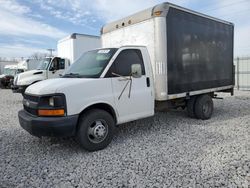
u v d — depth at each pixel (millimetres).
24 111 4543
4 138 5262
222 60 7375
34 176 3395
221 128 5715
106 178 3270
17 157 4129
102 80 4387
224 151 4105
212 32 6816
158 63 5227
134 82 4887
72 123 3934
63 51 13812
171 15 5367
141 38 5566
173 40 5453
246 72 16953
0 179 3314
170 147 4410
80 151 4363
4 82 21297
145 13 5418
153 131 5586
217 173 3287
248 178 3121
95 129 4309
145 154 4098
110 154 4160
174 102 6227
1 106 10227
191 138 4941
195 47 6168
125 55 4824
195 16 6117
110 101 4488
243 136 4984
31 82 10883
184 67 5828
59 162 3877
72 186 3088
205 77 6633
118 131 5641
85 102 4133
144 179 3197
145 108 5117
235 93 14477
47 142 4930
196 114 6703
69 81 4203
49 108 3893
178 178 3186
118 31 6188
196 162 3680
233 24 7852
